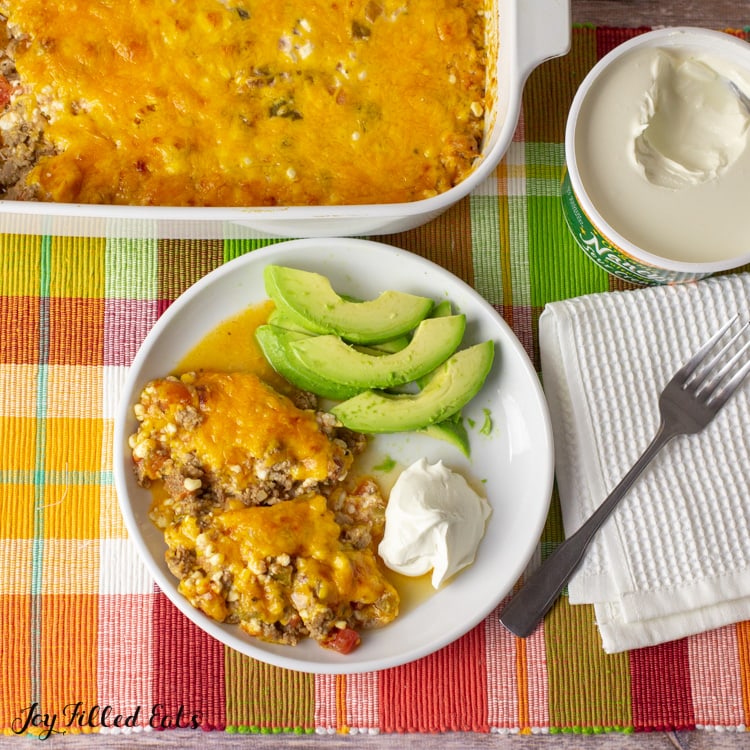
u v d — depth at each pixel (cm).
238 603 69
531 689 74
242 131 72
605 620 73
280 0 73
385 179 72
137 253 75
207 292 73
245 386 72
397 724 74
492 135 71
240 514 70
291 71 72
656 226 69
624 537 73
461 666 74
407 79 73
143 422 71
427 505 71
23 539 73
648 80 69
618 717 74
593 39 77
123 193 71
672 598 73
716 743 74
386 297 72
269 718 73
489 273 76
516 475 74
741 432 74
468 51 73
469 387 72
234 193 71
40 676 73
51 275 75
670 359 74
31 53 71
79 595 73
